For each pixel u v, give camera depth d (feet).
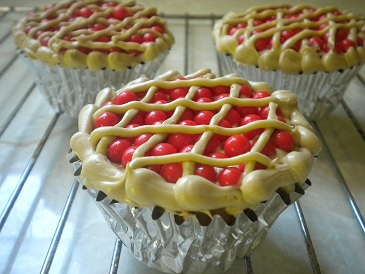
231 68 0.54
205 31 0.76
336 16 0.51
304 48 0.48
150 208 0.30
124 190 0.30
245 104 0.36
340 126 0.55
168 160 0.30
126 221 0.33
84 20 0.51
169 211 0.30
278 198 0.31
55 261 0.37
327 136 0.53
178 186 0.29
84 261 0.38
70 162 0.35
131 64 0.49
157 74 0.63
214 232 0.31
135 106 0.35
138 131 0.33
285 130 0.33
